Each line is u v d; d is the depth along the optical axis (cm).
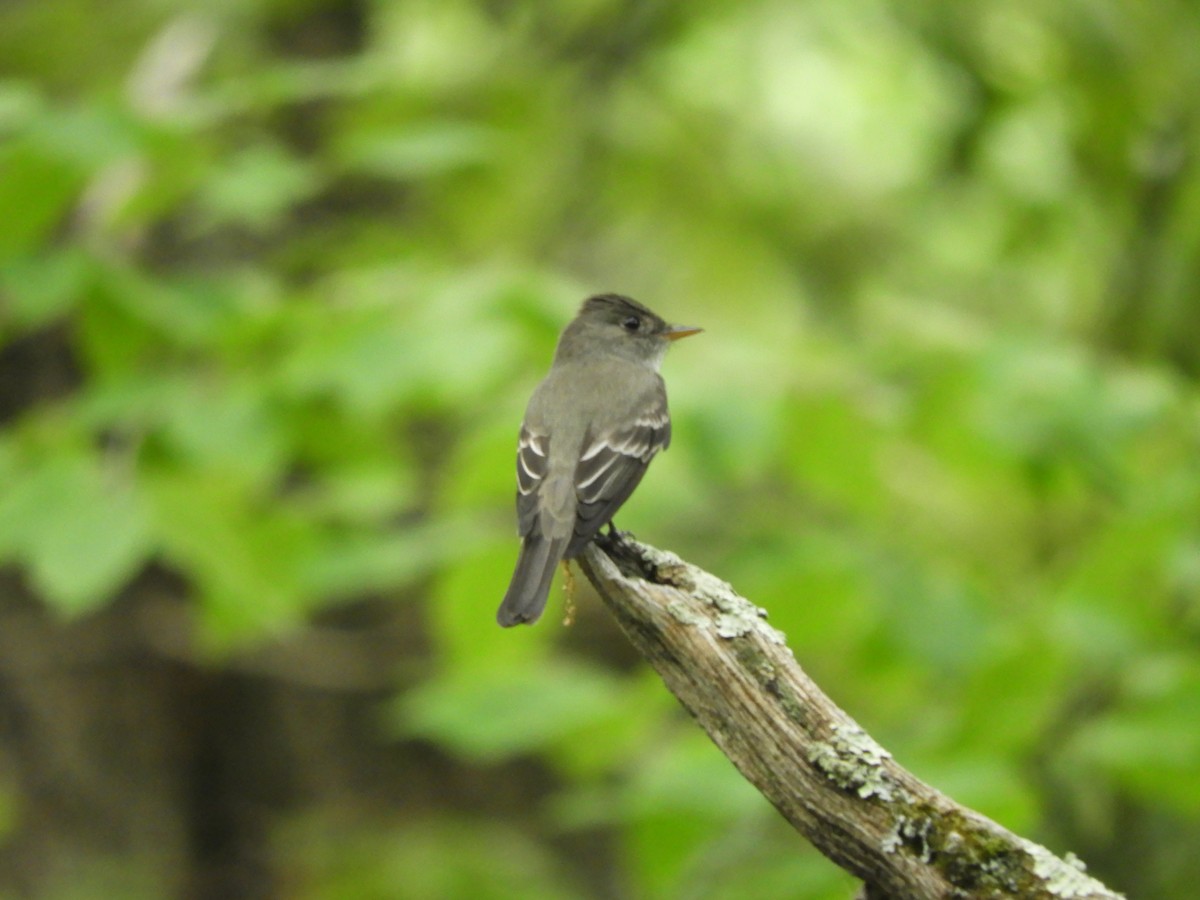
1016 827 738
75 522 757
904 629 839
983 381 898
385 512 993
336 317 888
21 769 1216
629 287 1497
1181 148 1223
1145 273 1245
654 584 557
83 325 874
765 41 1403
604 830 1353
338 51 1348
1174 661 840
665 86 1425
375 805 1305
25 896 1206
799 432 890
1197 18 1233
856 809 516
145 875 1230
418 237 1148
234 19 1231
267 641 1200
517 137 1296
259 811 1284
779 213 1438
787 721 526
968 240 1495
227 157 990
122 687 1242
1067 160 1286
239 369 908
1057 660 809
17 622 1215
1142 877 1136
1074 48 1226
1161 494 878
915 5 1295
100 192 958
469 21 1446
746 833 818
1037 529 1148
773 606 855
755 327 1466
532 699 845
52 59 1317
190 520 787
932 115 1467
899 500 1093
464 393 862
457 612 870
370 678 1245
